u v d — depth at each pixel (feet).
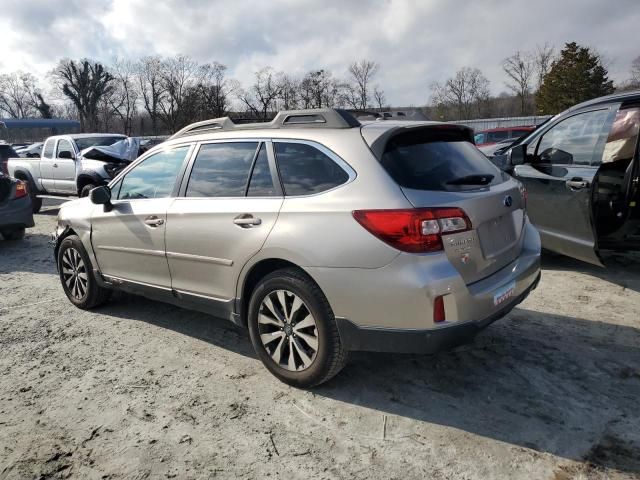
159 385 11.76
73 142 39.83
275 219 10.87
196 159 13.15
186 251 12.75
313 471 8.73
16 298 18.58
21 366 12.99
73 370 12.67
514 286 10.79
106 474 8.84
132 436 9.87
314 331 10.61
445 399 10.72
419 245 9.22
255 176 11.70
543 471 8.50
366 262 9.57
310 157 10.91
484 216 10.12
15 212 27.32
